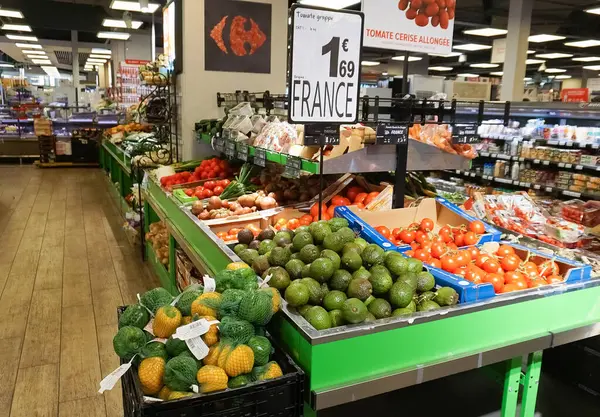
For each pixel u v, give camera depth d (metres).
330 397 1.61
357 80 2.42
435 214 2.95
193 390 1.48
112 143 8.68
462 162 3.17
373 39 3.05
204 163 4.81
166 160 5.91
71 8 13.68
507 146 7.45
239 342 1.59
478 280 2.17
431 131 3.09
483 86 7.14
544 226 3.08
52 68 32.50
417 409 2.30
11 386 3.12
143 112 6.83
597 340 2.61
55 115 15.33
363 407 2.25
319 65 2.31
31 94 17.16
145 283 4.93
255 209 3.50
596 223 3.59
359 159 2.83
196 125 5.32
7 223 7.12
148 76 5.78
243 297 1.71
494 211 3.19
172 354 1.60
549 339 2.08
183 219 3.65
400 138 2.75
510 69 10.84
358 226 2.43
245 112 4.49
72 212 7.86
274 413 1.57
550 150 6.77
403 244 2.54
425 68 17.22
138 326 1.73
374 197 3.17
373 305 1.81
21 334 3.80
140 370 1.55
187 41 5.22
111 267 5.38
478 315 1.90
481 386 2.50
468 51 18.78
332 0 6.61
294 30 2.23
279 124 3.61
